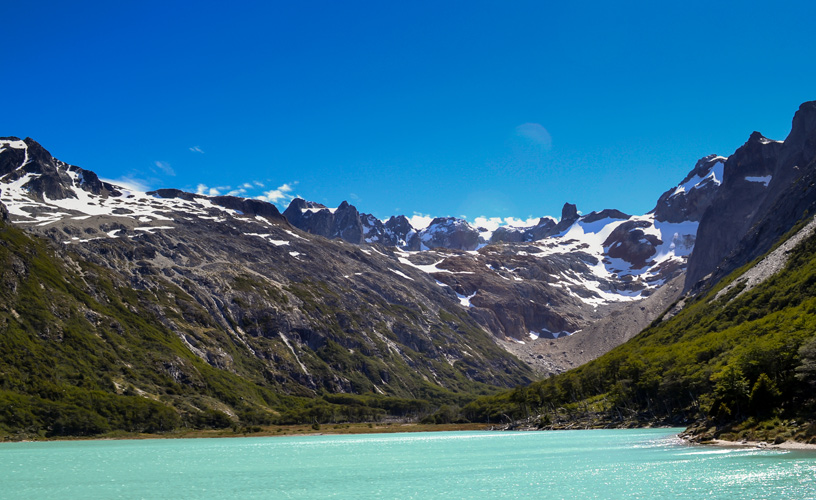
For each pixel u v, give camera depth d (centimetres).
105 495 9319
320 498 8769
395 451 16488
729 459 9888
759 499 7006
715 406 13338
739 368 12800
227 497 9012
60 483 10625
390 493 9050
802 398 11275
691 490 7750
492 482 9738
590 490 8419
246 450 17825
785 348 12044
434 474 11050
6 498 9156
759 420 11756
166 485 10269
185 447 19450
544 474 10244
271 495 9100
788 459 9375
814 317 14975
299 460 14275
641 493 7888
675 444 13162
